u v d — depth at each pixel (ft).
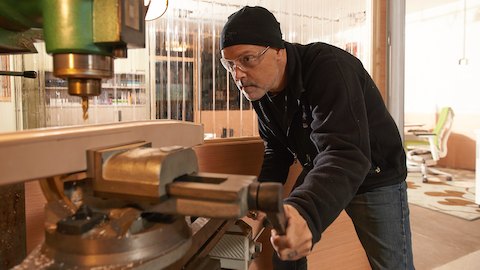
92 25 1.57
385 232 3.81
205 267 1.96
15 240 2.62
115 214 1.47
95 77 1.65
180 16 4.40
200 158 4.28
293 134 3.71
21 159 1.38
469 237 8.41
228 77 4.71
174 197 1.49
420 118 18.42
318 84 2.99
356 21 5.49
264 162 4.30
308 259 5.19
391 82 5.49
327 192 2.28
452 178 14.43
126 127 1.89
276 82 3.35
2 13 1.79
